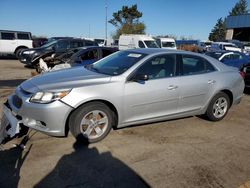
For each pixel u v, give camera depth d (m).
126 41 24.47
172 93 4.98
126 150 4.23
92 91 4.19
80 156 3.97
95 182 3.37
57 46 14.62
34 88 4.20
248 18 46.12
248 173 3.76
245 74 9.16
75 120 4.18
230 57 13.38
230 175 3.68
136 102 4.61
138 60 4.79
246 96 8.91
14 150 4.05
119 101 4.44
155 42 23.20
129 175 3.55
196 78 5.32
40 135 4.60
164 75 4.98
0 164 3.64
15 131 3.80
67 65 8.64
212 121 5.85
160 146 4.45
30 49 14.53
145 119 4.84
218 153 4.33
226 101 5.91
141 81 4.64
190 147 4.48
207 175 3.65
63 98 4.02
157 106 4.88
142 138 4.71
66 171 3.56
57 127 4.06
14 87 8.89
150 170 3.70
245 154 4.35
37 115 4.00
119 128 5.05
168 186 3.36
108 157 3.98
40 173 3.48
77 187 3.25
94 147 4.27
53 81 4.37
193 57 5.45
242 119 6.21
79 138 4.25
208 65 5.66
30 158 3.84
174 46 25.55
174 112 5.17
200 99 5.45
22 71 13.12
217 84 5.61
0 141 3.94
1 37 18.78
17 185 3.22
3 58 19.98
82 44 15.14
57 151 4.08
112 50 10.45
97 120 4.38
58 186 3.24
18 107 4.23
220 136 5.07
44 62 9.86
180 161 3.98
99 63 5.46
